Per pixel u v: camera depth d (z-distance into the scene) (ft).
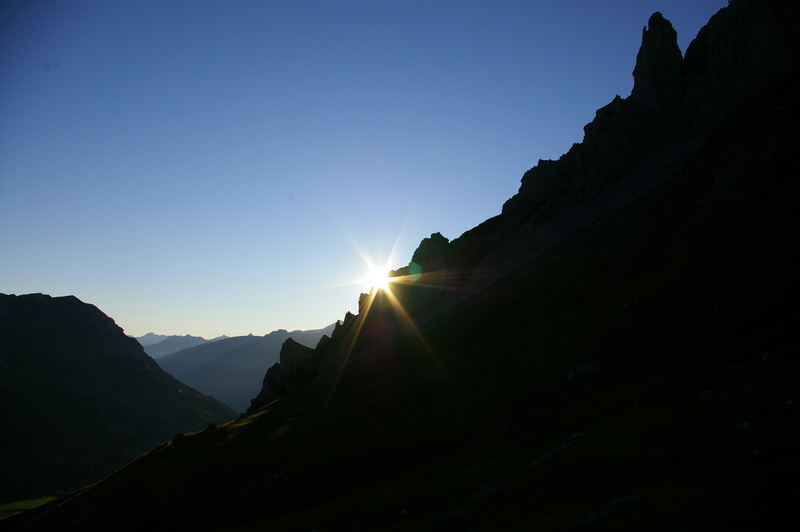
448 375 233.55
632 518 66.13
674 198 298.56
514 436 147.64
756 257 189.78
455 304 431.43
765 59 353.10
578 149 505.66
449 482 119.85
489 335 289.94
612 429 110.32
